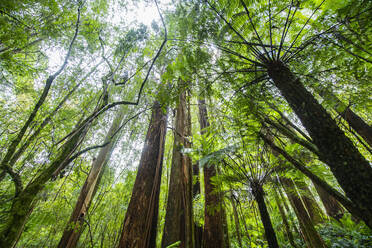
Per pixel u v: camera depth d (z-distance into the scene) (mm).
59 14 3018
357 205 1062
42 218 2797
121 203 4027
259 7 2029
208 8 2102
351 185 1090
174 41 2553
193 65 2105
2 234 900
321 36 1684
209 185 3299
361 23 1426
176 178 2795
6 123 3572
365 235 3104
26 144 1894
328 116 1339
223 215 2965
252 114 2268
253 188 2248
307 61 1903
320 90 1956
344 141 1205
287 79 1610
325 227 3691
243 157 2492
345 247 3004
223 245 2621
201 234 3211
